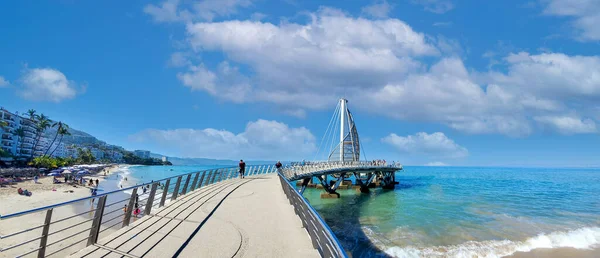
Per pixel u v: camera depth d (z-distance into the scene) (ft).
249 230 25.91
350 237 59.72
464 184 232.12
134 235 23.50
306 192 139.44
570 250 54.49
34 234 54.85
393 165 195.93
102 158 634.43
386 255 50.01
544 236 61.77
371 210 93.61
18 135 316.19
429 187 197.88
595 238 61.67
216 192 50.29
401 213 87.76
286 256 19.79
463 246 54.90
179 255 19.71
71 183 173.17
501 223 74.23
